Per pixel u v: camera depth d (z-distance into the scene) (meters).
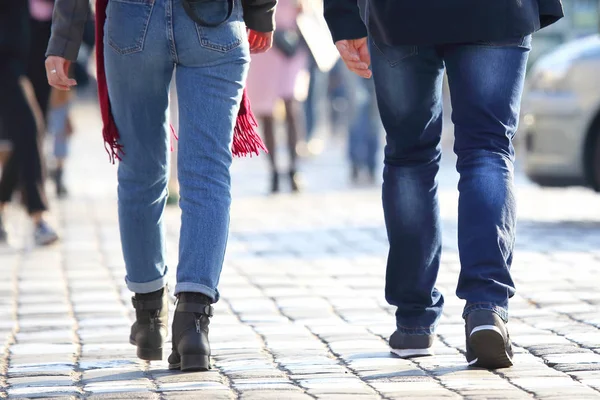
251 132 10.97
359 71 11.08
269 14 10.75
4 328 13.37
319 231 23.12
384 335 12.34
